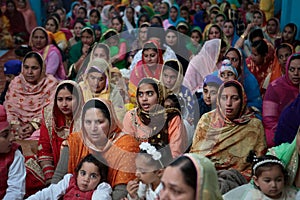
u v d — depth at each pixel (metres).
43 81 4.30
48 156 3.22
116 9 10.45
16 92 4.28
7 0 9.89
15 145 2.86
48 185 3.12
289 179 2.56
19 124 4.17
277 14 9.27
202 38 6.70
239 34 7.53
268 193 2.49
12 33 9.95
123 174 2.61
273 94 3.95
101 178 2.65
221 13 7.93
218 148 3.01
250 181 2.79
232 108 2.99
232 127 3.02
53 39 6.94
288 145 2.61
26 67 4.23
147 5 11.14
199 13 9.12
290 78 3.93
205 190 1.76
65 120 3.23
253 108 3.97
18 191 2.76
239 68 4.12
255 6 9.81
